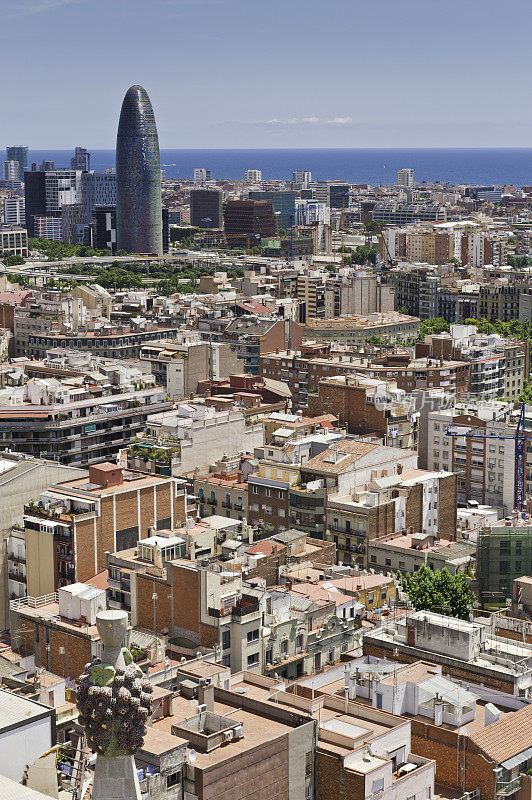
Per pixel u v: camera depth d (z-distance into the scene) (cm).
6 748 14338
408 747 17888
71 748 16588
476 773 17838
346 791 16975
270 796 16888
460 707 18662
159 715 17588
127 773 10275
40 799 12469
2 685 19750
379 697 18862
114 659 10500
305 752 17225
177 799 16162
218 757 16400
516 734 18325
